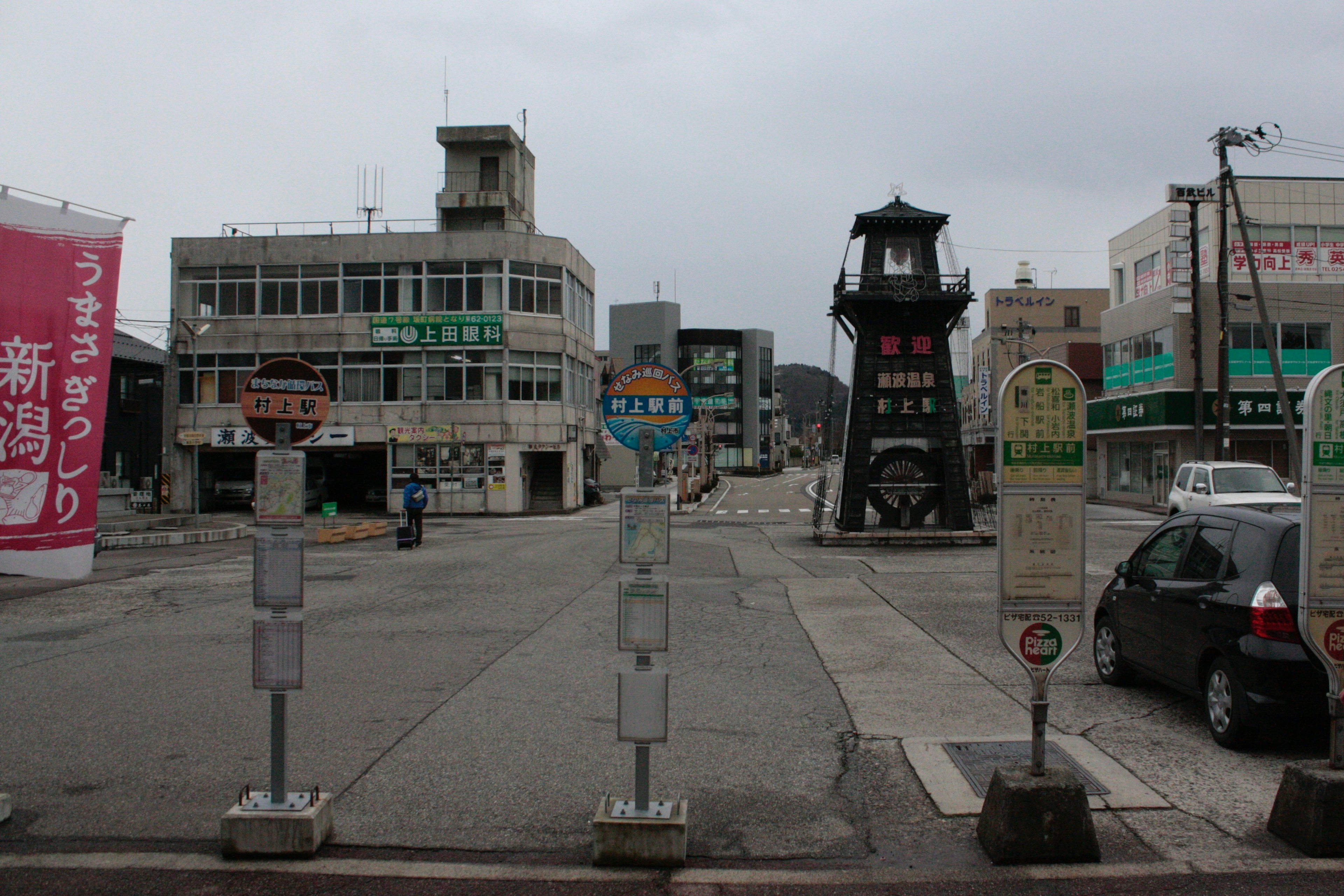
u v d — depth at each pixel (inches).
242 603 510.3
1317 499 172.9
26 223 210.1
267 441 175.3
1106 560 684.7
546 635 406.3
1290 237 1317.7
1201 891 155.1
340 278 1530.5
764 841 178.2
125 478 1846.7
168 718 266.1
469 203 1658.5
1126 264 1579.7
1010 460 176.1
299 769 220.1
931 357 886.4
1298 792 172.4
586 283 1765.5
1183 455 1318.9
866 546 865.5
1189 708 271.7
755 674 322.7
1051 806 167.2
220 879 161.8
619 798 195.5
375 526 1048.8
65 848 175.6
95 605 503.2
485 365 1510.8
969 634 399.9
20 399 207.9
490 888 158.6
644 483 174.7
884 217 863.1
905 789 206.2
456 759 227.6
